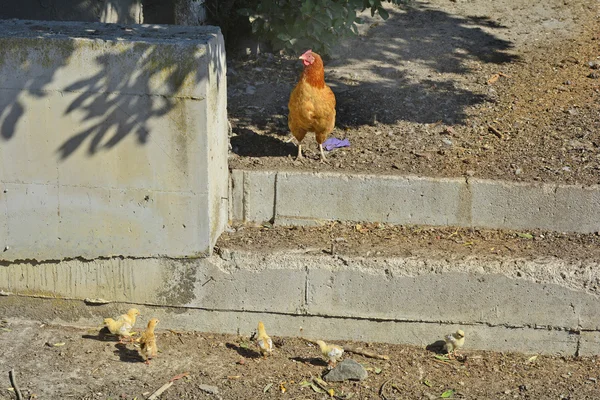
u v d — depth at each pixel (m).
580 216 7.36
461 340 6.68
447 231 7.50
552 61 10.43
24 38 6.55
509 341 6.86
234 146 8.57
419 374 6.57
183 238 6.93
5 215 7.03
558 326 6.74
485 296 6.75
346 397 6.25
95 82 6.60
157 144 6.71
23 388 6.31
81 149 6.79
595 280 6.61
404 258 6.83
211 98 6.72
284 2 10.01
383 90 9.84
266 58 10.74
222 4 10.74
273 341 7.02
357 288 6.86
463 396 6.26
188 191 6.80
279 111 9.45
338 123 9.16
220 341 7.06
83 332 7.20
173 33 6.89
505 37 11.15
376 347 6.95
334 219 7.69
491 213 7.49
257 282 6.96
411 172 7.74
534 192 7.37
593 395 6.24
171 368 6.64
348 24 10.10
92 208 6.95
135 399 6.19
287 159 8.22
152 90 6.57
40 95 6.68
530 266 6.67
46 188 6.93
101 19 9.48
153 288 7.11
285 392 6.31
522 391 6.32
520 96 9.62
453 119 9.19
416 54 10.73
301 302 6.96
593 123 8.81
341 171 7.71
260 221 7.77
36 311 7.33
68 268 7.16
